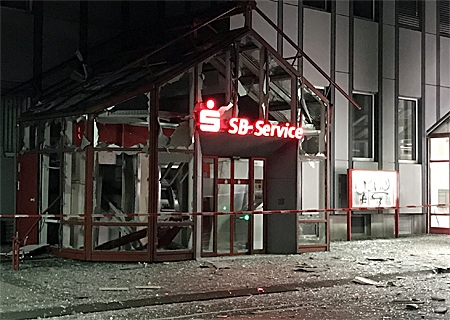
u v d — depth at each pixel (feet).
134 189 51.49
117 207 51.70
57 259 52.01
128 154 51.60
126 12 67.36
